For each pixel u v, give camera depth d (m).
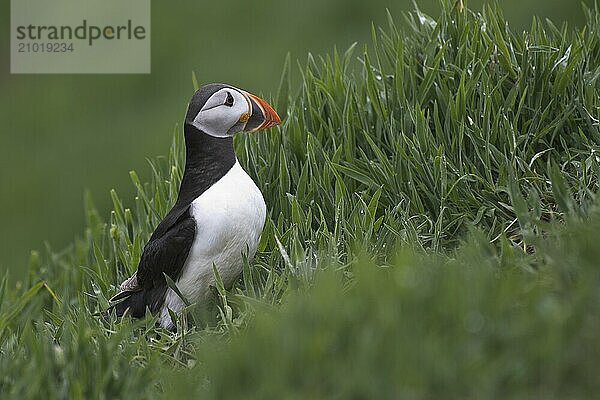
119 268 10.92
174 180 10.90
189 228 9.08
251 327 7.84
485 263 7.91
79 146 22.11
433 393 6.55
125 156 21.30
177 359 8.66
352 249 9.12
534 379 6.59
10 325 10.22
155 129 21.31
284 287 8.91
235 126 9.26
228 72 21.83
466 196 9.60
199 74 22.19
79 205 21.09
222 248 9.14
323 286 7.52
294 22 22.30
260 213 9.32
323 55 21.14
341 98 11.02
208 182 9.24
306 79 11.21
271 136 10.74
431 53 10.70
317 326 7.04
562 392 6.54
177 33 23.27
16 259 20.83
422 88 10.47
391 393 6.52
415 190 9.70
